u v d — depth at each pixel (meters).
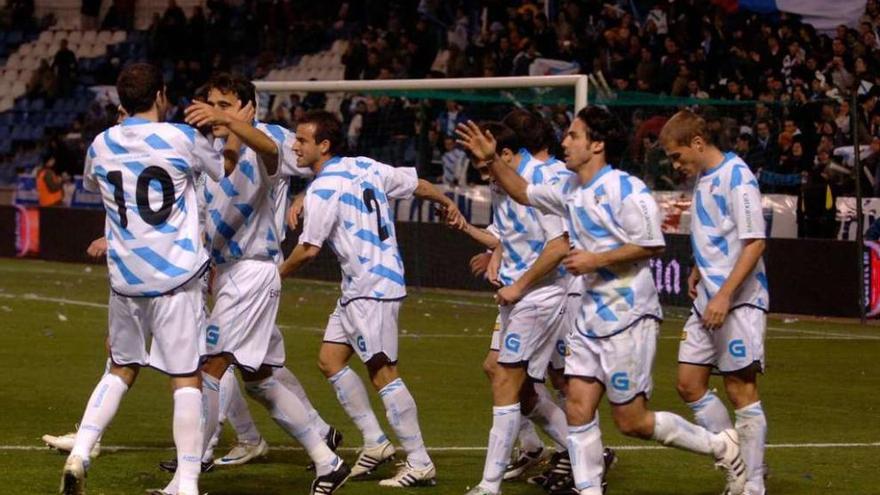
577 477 15.95
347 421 24.11
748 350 17.09
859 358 34.44
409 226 52.06
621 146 15.95
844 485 19.08
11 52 82.69
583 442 15.93
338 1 72.25
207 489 18.30
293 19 72.69
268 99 63.59
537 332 17.39
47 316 41.00
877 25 53.78
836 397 28.06
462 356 33.69
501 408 17.28
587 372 15.91
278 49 72.12
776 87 50.38
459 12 64.88
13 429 22.36
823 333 39.91
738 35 54.66
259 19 73.56
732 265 17.03
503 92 49.22
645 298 15.79
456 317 42.59
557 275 17.44
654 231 15.47
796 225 46.72
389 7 67.75
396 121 56.47
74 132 71.12
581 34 58.41
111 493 17.72
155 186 15.85
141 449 20.95
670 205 46.41
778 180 47.78
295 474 19.44
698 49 55.09
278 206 19.34
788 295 44.44
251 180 17.58
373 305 18.72
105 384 16.38
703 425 17.55
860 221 42.69
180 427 16.03
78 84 77.62
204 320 16.44
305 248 18.69
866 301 43.16
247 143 16.48
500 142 18.12
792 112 47.84
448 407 25.98
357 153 56.97
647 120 48.47
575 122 15.97
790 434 23.59
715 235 17.08
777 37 53.91
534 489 18.83
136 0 82.31
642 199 15.51
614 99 46.72
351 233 18.86
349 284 18.86
